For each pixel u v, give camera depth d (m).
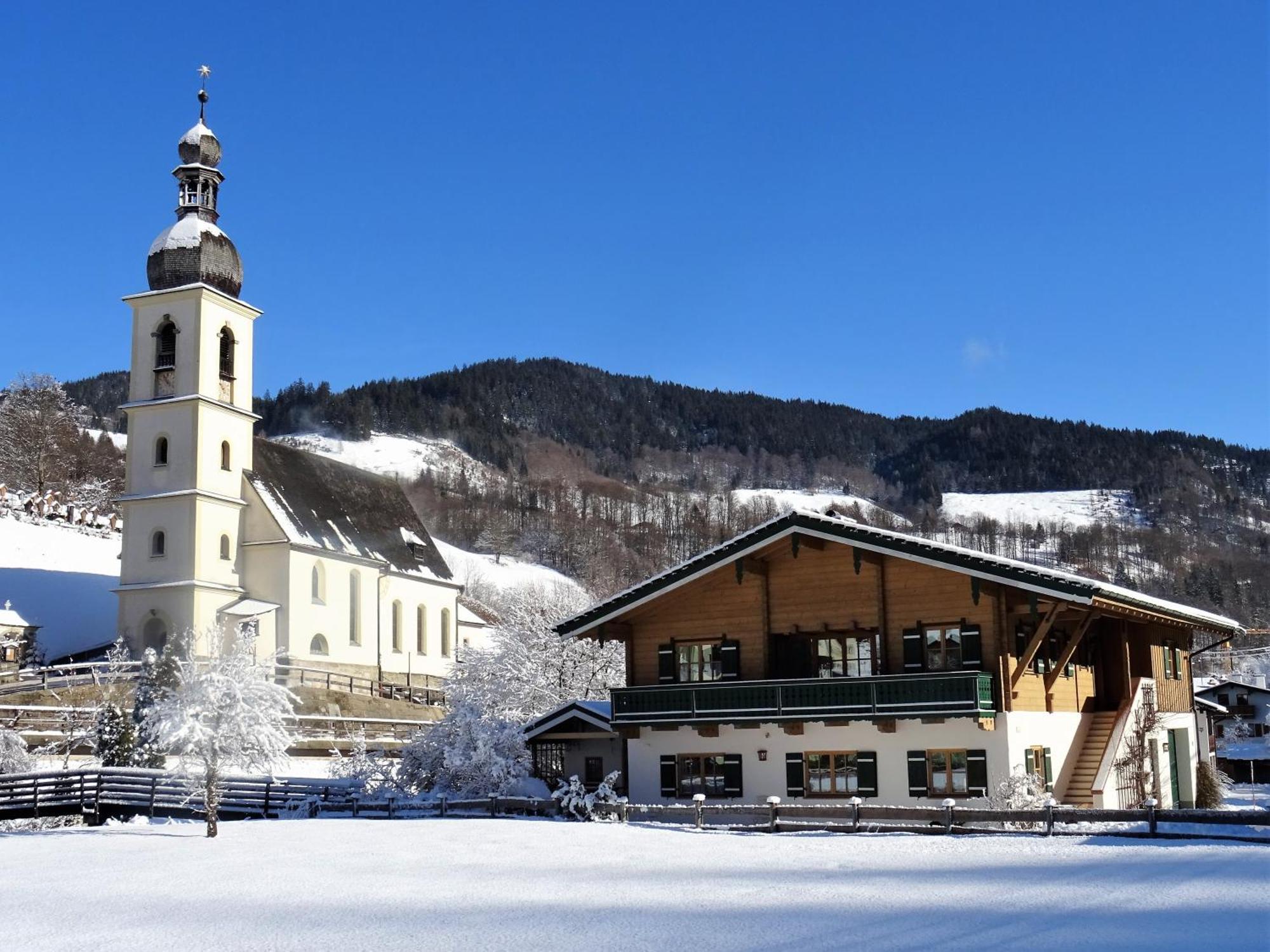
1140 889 20.91
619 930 18.05
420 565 91.12
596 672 55.62
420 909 20.80
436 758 43.31
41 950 17.62
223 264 74.69
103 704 52.78
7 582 83.81
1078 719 41.31
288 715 37.72
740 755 39.59
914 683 36.47
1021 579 35.72
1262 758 77.06
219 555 72.62
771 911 19.66
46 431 132.88
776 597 40.56
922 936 16.92
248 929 19.14
